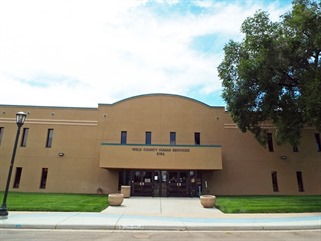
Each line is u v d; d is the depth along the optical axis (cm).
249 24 1833
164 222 1019
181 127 2555
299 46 1692
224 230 945
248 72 1788
